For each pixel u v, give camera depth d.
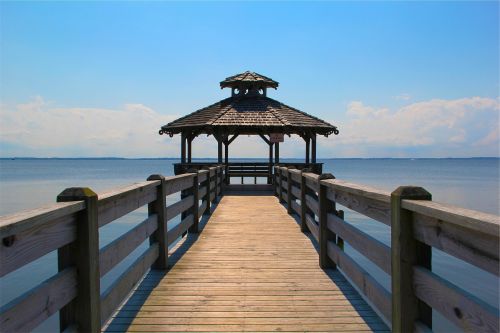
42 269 9.37
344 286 3.97
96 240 2.43
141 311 3.33
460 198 29.03
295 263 4.82
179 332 2.94
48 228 1.96
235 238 6.23
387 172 90.25
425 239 2.16
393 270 2.43
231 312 3.32
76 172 94.69
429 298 2.12
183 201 5.82
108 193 2.82
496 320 1.56
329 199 4.50
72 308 2.30
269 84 16.42
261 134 15.79
